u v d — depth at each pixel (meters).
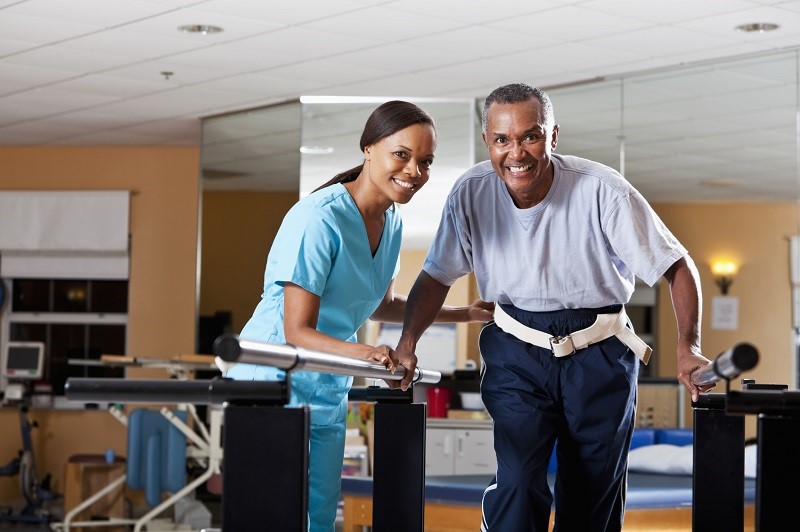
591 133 8.14
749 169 7.65
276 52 7.31
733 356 1.74
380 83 8.14
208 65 7.66
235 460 1.85
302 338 2.69
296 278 2.73
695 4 6.21
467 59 7.43
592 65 7.62
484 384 2.92
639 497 5.20
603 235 2.78
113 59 7.53
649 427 8.17
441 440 8.20
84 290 10.73
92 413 10.53
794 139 7.34
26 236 10.55
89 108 9.04
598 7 6.28
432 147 2.79
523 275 2.84
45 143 10.52
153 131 9.92
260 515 1.84
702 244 8.17
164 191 10.59
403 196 2.80
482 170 2.88
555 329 2.83
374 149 2.80
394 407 2.58
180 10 6.41
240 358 1.65
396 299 3.32
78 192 10.55
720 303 8.38
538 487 2.84
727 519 2.34
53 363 10.73
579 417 2.81
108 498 9.40
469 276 8.52
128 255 10.57
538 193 2.78
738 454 2.35
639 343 2.86
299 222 2.77
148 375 10.55
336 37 6.94
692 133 7.81
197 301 9.36
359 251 2.88
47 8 6.39
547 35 6.86
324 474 2.95
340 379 2.93
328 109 8.77
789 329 8.30
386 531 2.57
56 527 8.80
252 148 9.12
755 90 7.50
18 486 10.52
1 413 10.52
